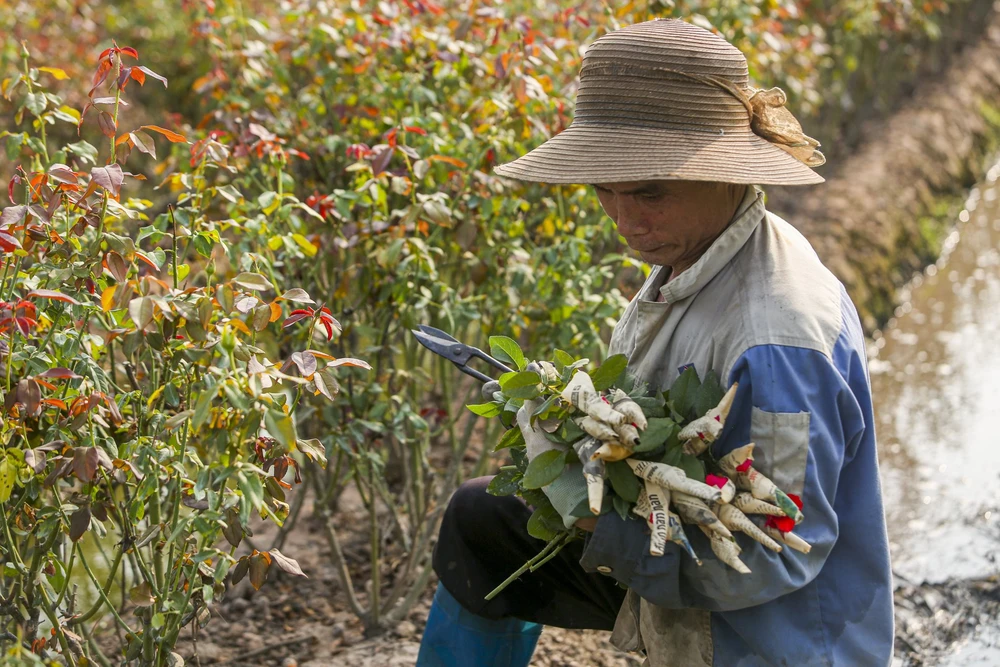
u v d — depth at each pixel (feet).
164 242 7.65
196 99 16.79
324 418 8.18
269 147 7.98
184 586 6.23
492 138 8.56
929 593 9.30
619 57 5.12
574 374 5.08
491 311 9.15
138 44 18.89
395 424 8.50
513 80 8.52
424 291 8.20
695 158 4.94
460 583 6.38
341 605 9.40
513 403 5.43
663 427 4.83
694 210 5.18
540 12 12.00
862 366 5.16
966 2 26.96
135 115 17.63
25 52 6.78
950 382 14.56
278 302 6.40
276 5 14.64
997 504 11.05
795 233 5.59
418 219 8.30
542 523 5.43
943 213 20.59
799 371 4.87
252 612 9.25
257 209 8.17
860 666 5.17
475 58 9.68
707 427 4.75
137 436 6.08
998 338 15.98
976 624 8.84
